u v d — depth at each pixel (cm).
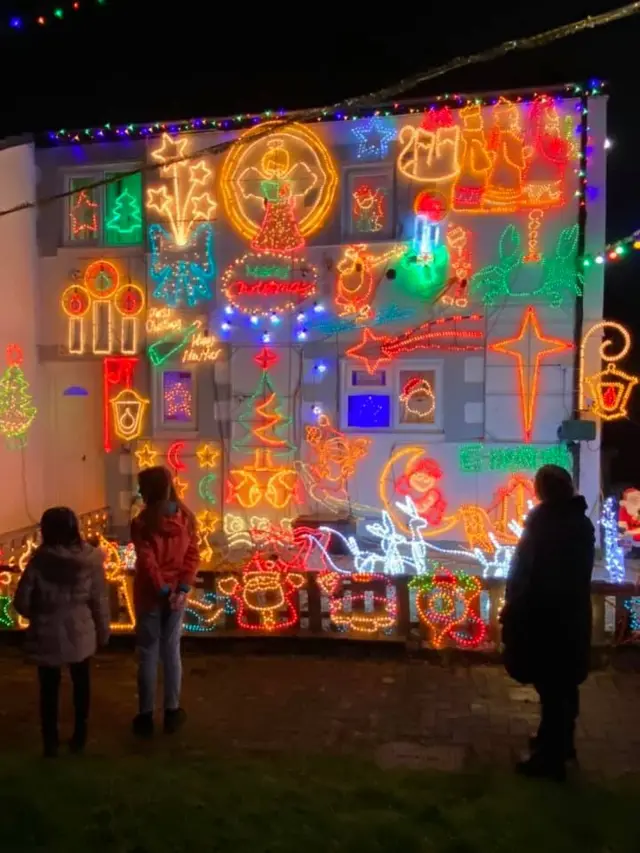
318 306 1055
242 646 690
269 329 1068
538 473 473
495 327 1009
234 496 1078
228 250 1075
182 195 1084
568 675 450
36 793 434
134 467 1102
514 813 405
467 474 1021
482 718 555
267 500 1070
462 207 1009
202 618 705
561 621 447
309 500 1062
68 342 1118
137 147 1095
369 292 1039
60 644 485
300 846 374
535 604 451
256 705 582
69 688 626
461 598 669
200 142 1077
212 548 1053
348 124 1041
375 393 1050
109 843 381
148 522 535
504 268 1000
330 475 1057
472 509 1008
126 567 750
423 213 1016
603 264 979
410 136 1023
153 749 511
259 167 1063
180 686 568
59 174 1116
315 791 434
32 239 1112
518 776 462
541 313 996
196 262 1084
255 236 1065
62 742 525
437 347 1024
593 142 972
